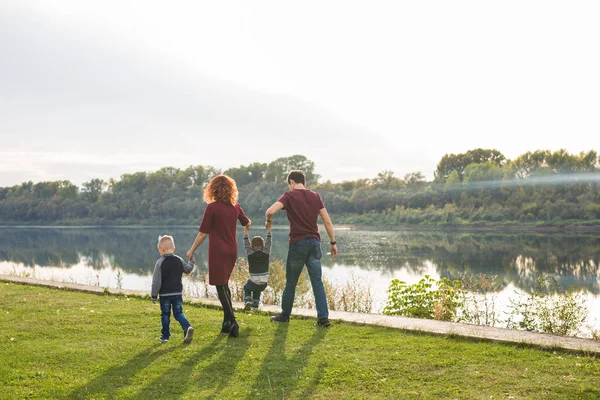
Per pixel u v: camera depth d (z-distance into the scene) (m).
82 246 57.56
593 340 5.71
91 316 7.13
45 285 10.23
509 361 5.08
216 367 4.96
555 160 88.31
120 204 134.50
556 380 4.52
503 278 23.17
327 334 6.18
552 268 27.97
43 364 5.05
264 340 5.91
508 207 78.38
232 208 6.14
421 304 9.44
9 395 4.24
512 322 9.90
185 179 137.00
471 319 9.80
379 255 35.59
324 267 27.84
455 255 35.78
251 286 7.13
